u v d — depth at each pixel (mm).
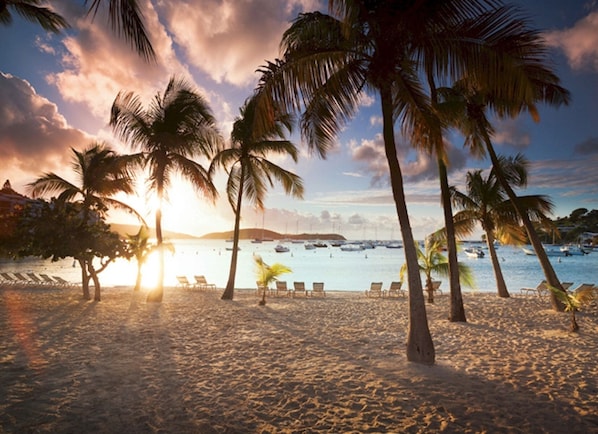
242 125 15906
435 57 6207
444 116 8836
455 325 10539
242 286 27438
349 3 5555
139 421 4387
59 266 41906
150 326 10078
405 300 16797
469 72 6215
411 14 5844
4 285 20891
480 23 5875
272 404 4930
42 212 13594
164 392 5312
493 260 17859
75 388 5398
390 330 9836
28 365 6430
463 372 6188
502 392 5309
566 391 5348
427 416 4543
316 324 10703
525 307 14102
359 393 5309
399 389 5438
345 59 6664
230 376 6043
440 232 17516
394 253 89812
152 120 15023
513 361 6867
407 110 6945
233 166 17312
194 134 15180
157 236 15242
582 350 7695
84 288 15773
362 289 25609
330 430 4191
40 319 10852
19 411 4586
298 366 6602
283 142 15867
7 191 51844
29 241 13461
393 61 6344
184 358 7051
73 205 14680
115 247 15219
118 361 6770
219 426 4281
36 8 9594
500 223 16984
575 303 9586
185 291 20000
